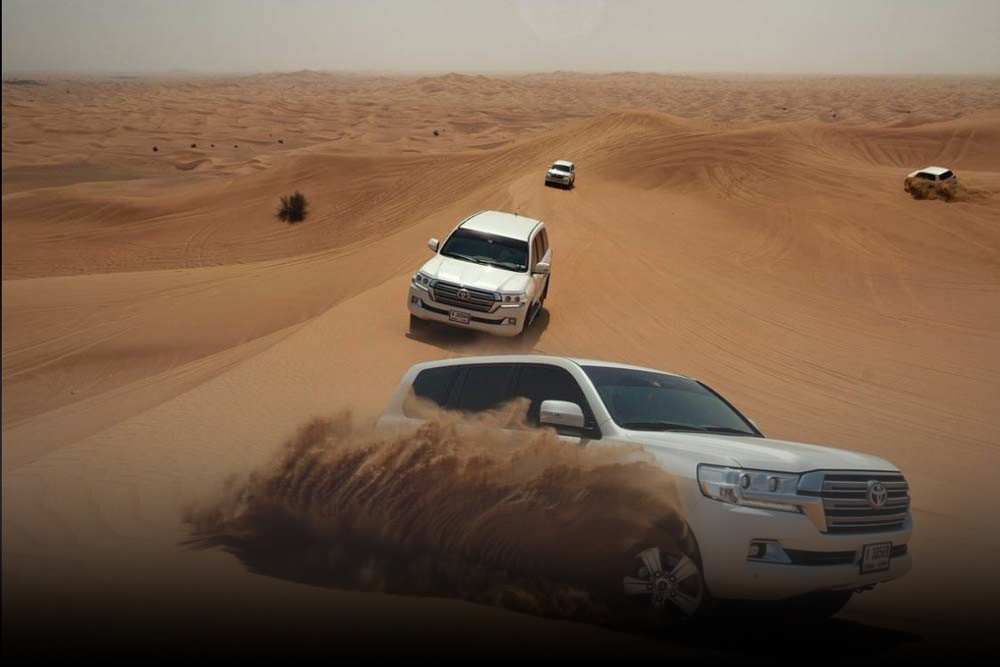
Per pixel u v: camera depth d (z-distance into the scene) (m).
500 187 64.12
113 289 29.23
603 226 45.47
